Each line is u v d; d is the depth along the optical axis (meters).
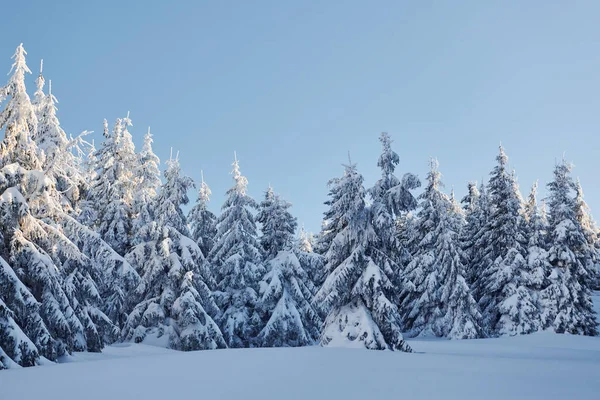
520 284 34.31
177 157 28.52
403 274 36.31
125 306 26.47
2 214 14.57
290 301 30.52
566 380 9.88
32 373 10.13
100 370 10.60
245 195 33.31
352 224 22.03
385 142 23.88
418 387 8.55
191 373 10.09
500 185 36.91
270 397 7.45
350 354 15.15
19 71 16.56
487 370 11.50
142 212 26.52
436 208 35.12
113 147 28.08
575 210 48.78
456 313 32.66
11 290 13.95
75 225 17.58
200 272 27.67
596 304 47.12
